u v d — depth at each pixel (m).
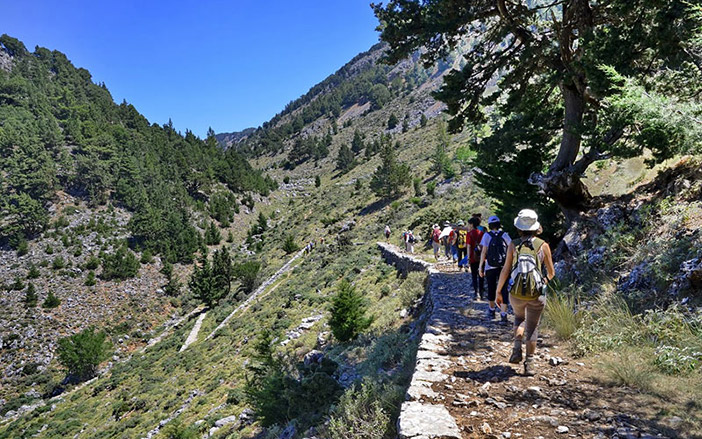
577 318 5.70
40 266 77.44
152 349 48.81
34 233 88.31
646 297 5.67
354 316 15.20
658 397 3.41
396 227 45.81
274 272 60.97
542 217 12.47
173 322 63.91
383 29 11.45
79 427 31.84
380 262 30.38
